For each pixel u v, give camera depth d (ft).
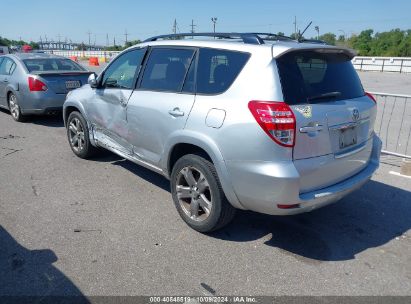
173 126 12.80
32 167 18.98
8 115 32.35
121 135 16.08
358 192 16.60
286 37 13.65
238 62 11.37
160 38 15.08
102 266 10.85
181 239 12.41
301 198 10.54
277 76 10.55
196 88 12.44
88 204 14.84
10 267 10.71
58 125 28.73
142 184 16.97
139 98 14.57
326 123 10.96
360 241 12.59
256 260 11.35
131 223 13.38
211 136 11.42
